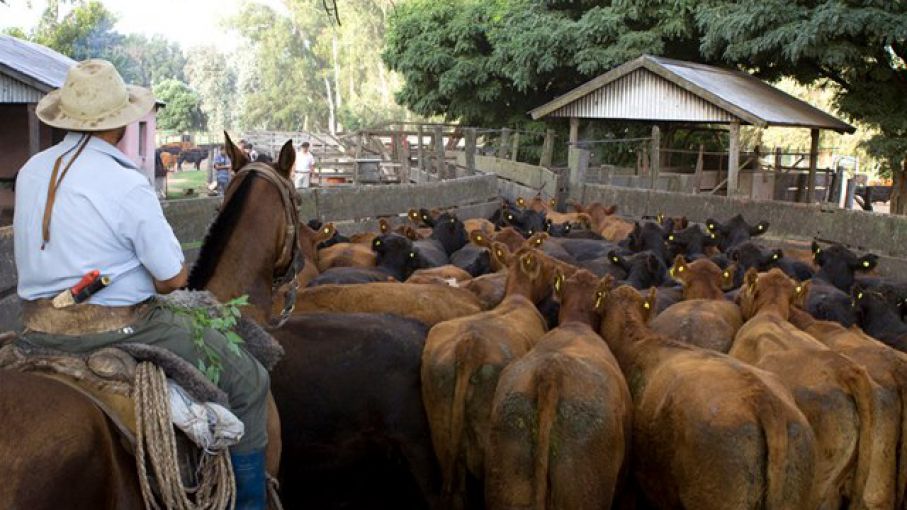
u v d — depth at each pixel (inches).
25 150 941.8
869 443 199.5
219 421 132.7
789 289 271.7
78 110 132.9
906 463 210.5
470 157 837.2
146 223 131.1
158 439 126.0
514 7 1140.5
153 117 1184.8
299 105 3469.5
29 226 130.3
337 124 3405.5
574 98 937.5
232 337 140.9
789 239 584.7
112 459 119.9
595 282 250.8
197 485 134.7
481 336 214.1
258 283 172.9
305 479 239.6
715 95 820.6
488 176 720.3
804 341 229.0
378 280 328.5
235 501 141.8
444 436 211.9
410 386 215.5
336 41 3265.3
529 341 232.2
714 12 949.2
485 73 1160.2
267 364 156.3
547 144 865.5
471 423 209.8
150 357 129.3
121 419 125.4
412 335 220.8
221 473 136.7
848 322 308.5
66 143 135.3
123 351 128.3
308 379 208.4
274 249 175.5
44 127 959.0
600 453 189.0
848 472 205.6
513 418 189.2
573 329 231.6
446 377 210.4
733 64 1092.5
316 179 1136.2
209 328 141.9
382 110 3026.6
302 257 185.3
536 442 187.2
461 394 207.3
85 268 128.7
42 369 126.6
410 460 219.1
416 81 1248.2
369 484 250.4
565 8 1149.1
